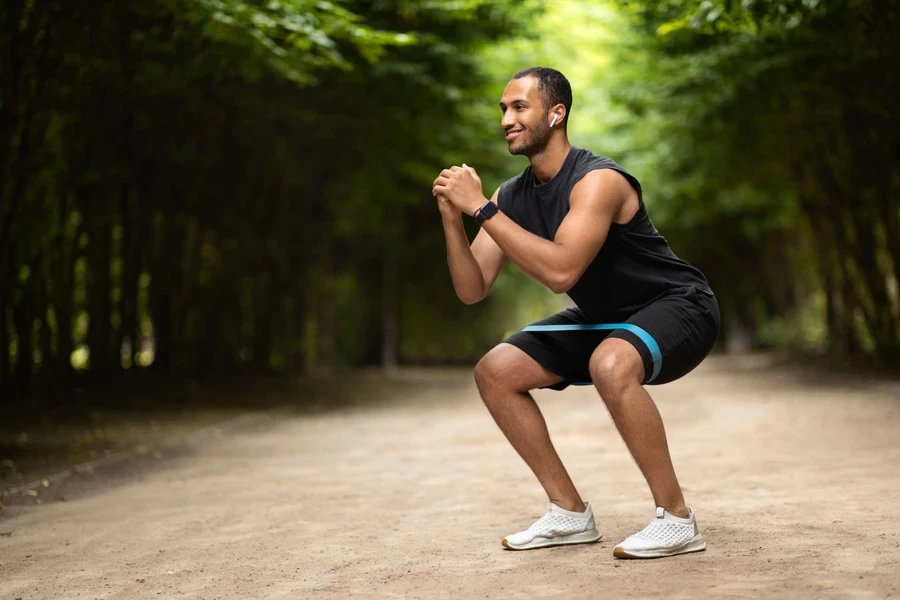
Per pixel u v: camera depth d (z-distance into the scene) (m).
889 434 7.29
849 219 18.89
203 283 17.83
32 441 8.38
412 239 26.11
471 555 3.66
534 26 14.02
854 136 14.85
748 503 4.55
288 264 20.03
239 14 8.23
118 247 15.34
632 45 16.19
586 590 3.00
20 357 11.38
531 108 3.51
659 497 3.45
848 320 18.95
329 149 16.50
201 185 15.14
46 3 8.18
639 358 3.40
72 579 3.53
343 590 3.17
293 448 8.29
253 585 3.32
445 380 20.36
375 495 5.42
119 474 6.78
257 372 18.41
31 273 11.38
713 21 8.46
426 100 14.41
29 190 10.91
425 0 11.90
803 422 8.77
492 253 3.79
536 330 3.75
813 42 11.55
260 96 13.01
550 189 3.53
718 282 32.56
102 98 11.17
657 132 18.88
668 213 23.55
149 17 9.46
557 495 3.76
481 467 6.55
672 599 2.85
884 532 3.66
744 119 14.90
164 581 3.44
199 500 5.45
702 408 11.29
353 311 27.06
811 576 3.04
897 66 11.66
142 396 13.05
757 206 23.56
